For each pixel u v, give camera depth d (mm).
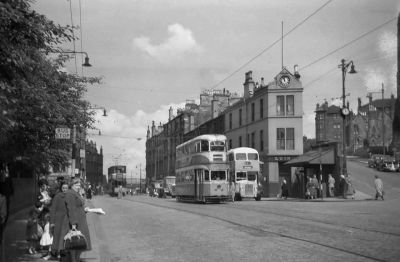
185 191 42594
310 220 19297
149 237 15742
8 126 9188
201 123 80812
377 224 17281
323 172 43000
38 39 9586
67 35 10398
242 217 21891
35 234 12062
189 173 41562
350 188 39781
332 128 142750
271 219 20297
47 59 16547
